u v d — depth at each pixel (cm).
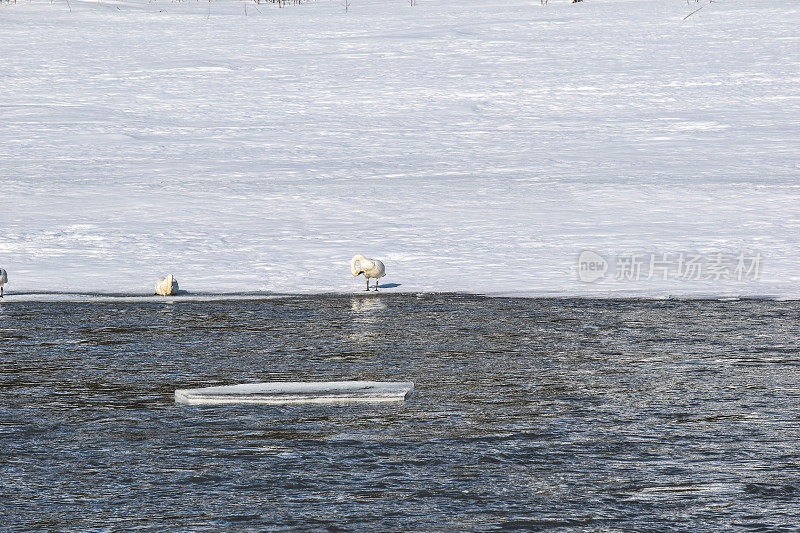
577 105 13162
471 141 11088
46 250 6500
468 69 15538
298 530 2381
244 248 6550
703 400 3416
